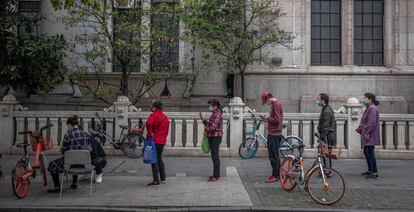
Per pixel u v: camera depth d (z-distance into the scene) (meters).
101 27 16.16
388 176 11.30
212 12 16.00
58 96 18.17
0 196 9.07
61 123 14.40
